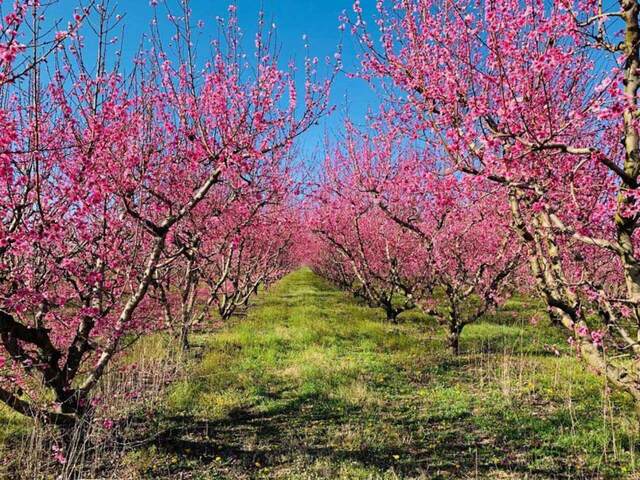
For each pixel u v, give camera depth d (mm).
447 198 5848
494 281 11047
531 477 5238
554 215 4977
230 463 5641
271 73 6359
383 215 16547
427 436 6441
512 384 8617
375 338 12977
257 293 27625
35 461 5188
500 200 8406
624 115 4387
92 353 6852
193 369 9391
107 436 5855
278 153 8945
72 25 3900
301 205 17219
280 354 11023
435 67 5668
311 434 6523
